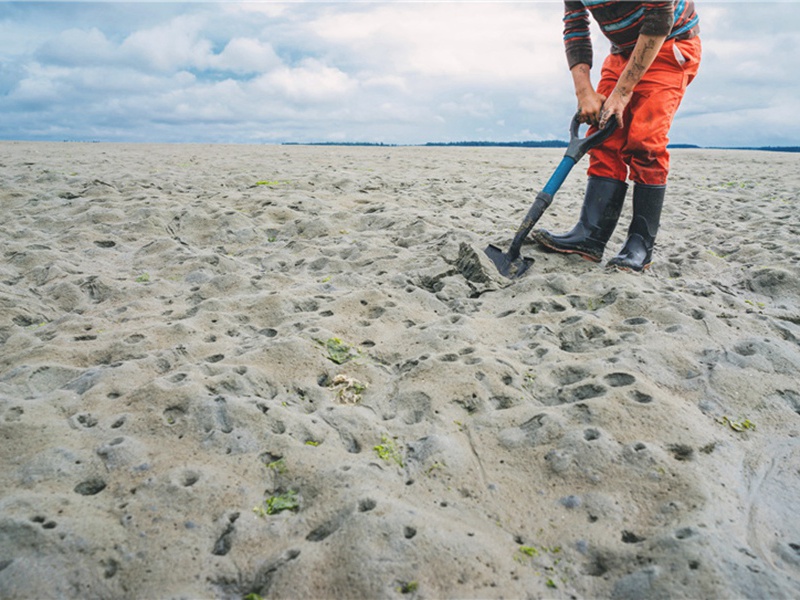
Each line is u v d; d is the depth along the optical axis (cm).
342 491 176
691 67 343
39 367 241
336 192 629
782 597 143
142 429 202
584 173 916
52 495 169
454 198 621
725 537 161
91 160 910
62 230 462
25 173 645
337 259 402
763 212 588
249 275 376
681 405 227
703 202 652
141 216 486
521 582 151
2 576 143
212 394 220
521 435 207
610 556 159
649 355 259
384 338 283
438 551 154
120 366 240
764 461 204
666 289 344
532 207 362
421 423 216
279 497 179
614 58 357
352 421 214
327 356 260
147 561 153
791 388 243
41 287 346
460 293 342
